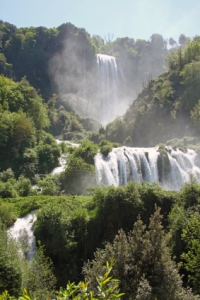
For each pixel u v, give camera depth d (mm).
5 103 48312
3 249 17297
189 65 64188
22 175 36812
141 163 41562
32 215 25453
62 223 23172
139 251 12633
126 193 24984
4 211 24938
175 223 20516
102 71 116938
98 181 38094
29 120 46844
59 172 39469
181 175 41531
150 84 76688
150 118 65125
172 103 64375
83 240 23750
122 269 12180
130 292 11781
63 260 22969
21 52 107500
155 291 11352
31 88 54688
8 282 16078
